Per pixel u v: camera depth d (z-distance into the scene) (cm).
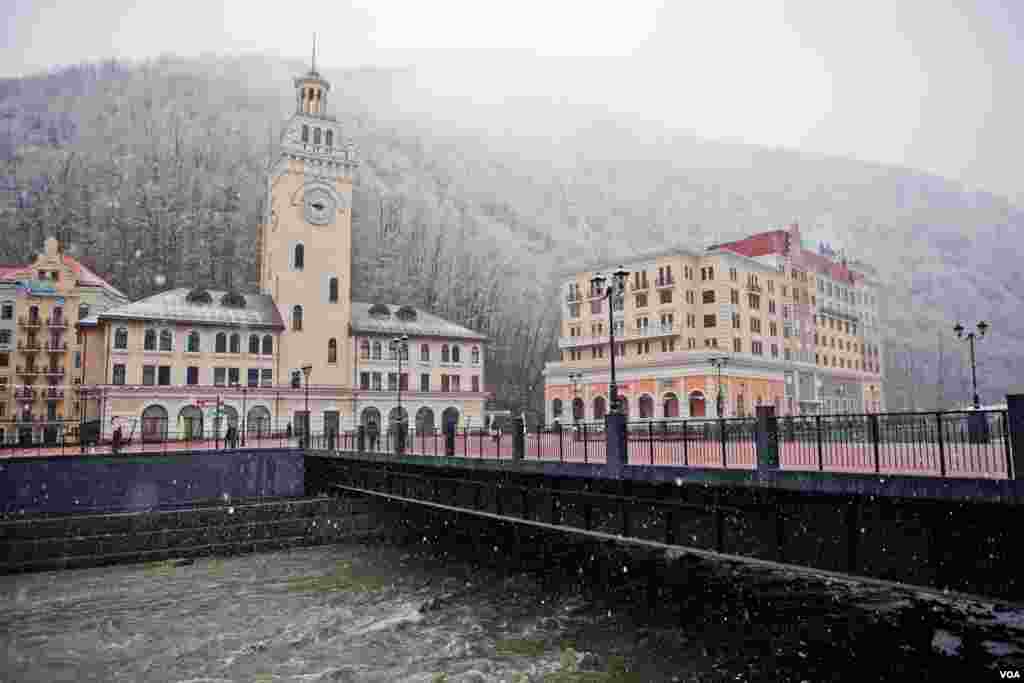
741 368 5912
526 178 17800
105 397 5141
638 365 6012
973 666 1661
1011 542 1057
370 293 11269
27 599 2448
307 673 1738
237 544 3231
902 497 1143
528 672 1712
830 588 2458
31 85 13100
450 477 2464
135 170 11306
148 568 2922
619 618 2188
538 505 2025
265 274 6881
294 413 5962
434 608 2330
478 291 12519
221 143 12850
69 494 3200
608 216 17662
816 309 8138
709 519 1508
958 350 13450
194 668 1788
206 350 5688
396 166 15125
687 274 6500
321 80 6756
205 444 4656
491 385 11256
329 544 3444
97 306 7275
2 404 6669
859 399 8562
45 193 10306
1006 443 1076
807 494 1330
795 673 1672
